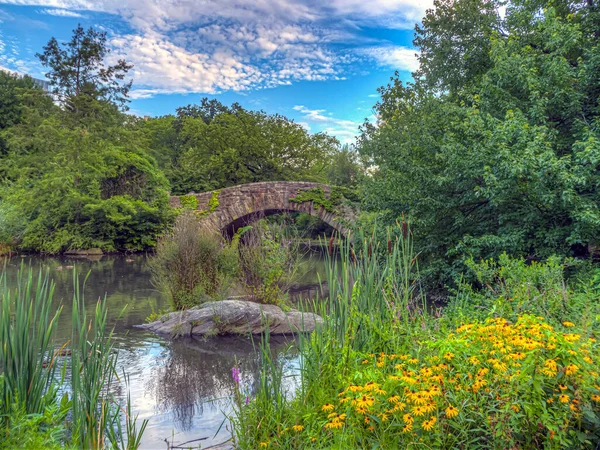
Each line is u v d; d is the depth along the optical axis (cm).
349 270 442
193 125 4069
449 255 1140
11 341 345
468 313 566
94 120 3100
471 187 1070
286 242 1204
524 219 977
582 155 829
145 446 457
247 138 3688
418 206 1185
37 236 2683
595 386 262
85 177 2788
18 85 3875
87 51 3397
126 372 732
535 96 984
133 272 1952
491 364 288
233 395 603
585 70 983
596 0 1120
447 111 1165
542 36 1087
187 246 1134
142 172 3006
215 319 979
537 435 270
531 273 630
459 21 1399
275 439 341
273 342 912
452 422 271
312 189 2359
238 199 2478
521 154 882
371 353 377
